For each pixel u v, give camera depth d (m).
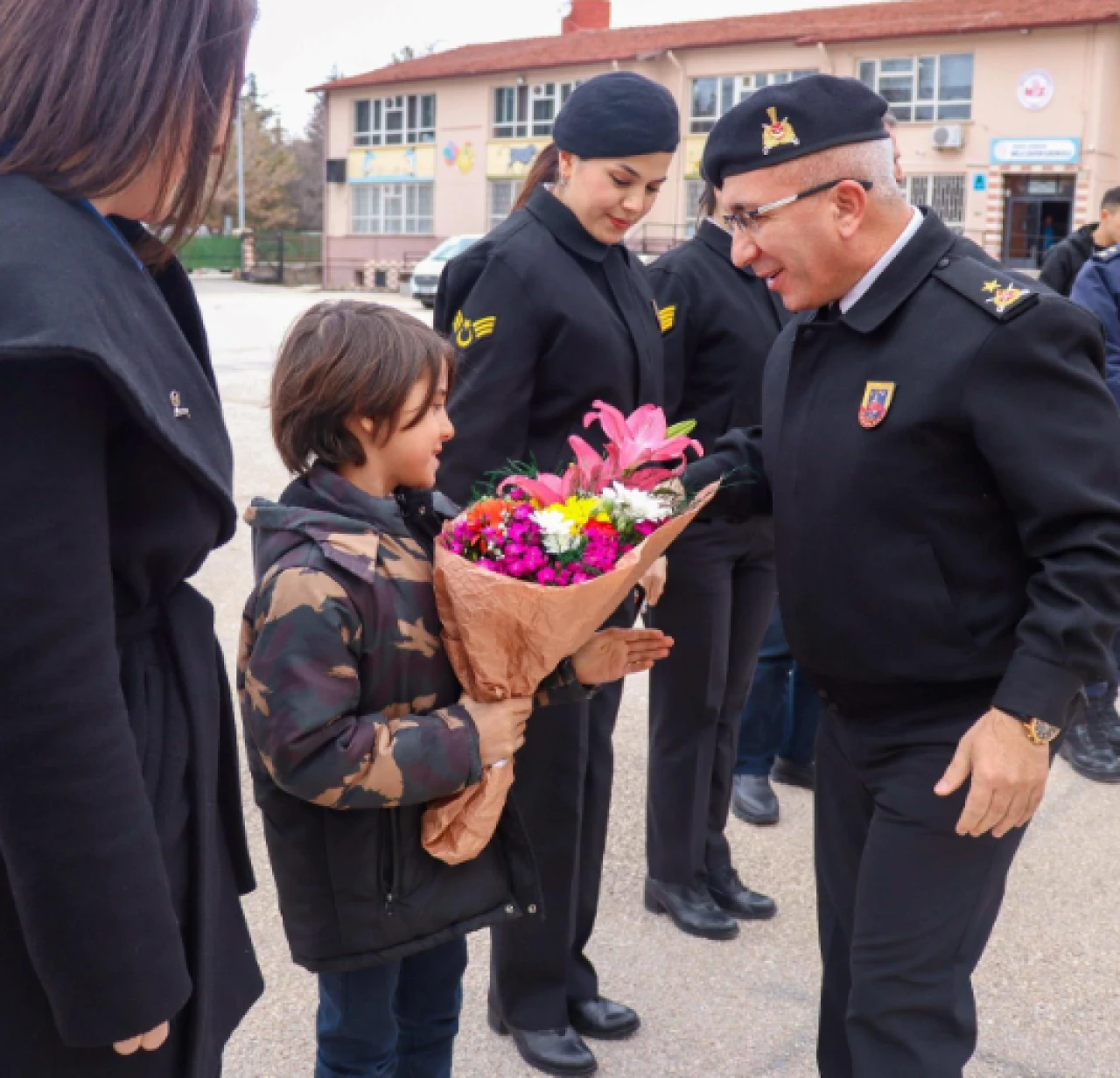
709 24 33.41
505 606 1.78
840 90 2.03
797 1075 2.68
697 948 3.20
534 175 2.91
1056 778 4.27
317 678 1.74
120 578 1.38
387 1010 2.04
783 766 4.23
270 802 1.90
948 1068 1.97
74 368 1.22
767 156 2.03
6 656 1.19
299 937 1.93
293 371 1.86
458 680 1.91
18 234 1.24
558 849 2.63
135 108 1.30
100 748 1.23
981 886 2.01
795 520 2.15
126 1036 1.28
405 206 37.00
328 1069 2.06
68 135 1.29
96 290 1.26
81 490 1.22
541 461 2.72
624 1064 2.71
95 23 1.29
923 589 2.02
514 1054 2.74
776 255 2.08
